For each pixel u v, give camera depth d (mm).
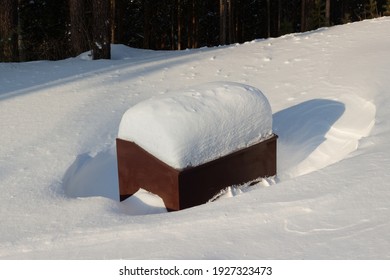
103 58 10438
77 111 6633
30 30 16969
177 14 24266
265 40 9539
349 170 3988
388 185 3656
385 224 3199
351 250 2990
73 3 11148
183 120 4184
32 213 4070
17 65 9680
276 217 3441
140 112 4348
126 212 4172
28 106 6992
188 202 4141
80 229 3701
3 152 5449
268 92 6609
